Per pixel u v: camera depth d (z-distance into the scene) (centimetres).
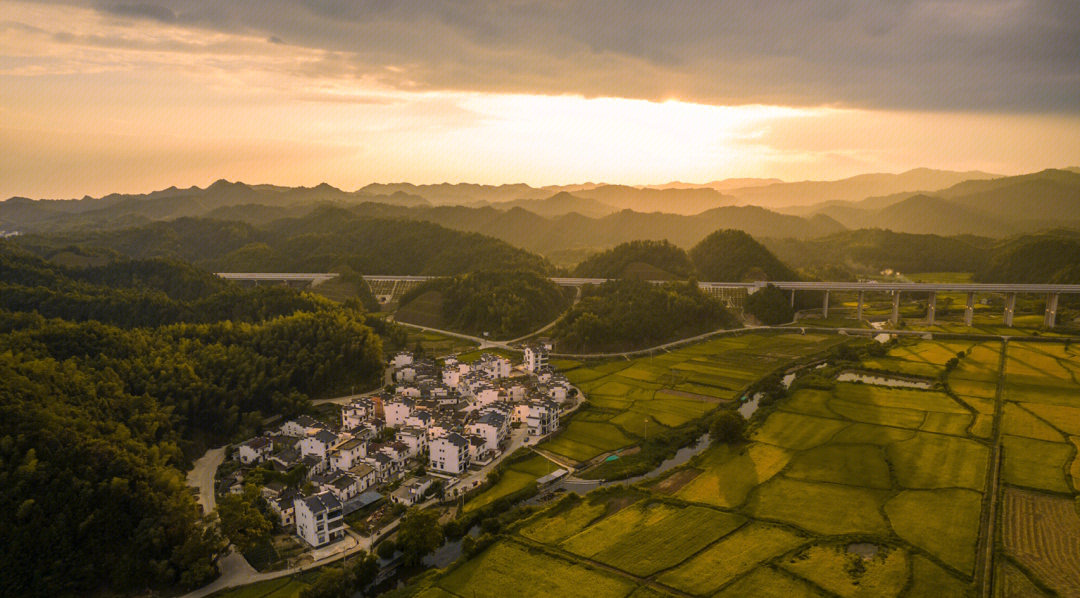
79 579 17500
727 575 16900
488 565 17638
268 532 19912
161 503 19438
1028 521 19538
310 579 17925
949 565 17150
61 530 17900
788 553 17912
